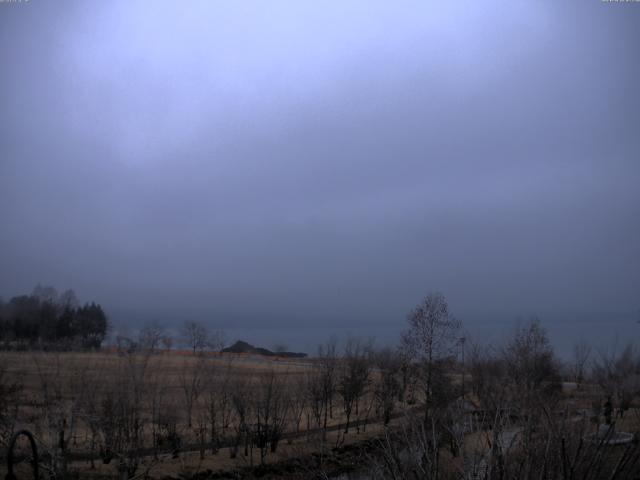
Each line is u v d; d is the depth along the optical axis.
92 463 26.89
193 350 60.81
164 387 37.28
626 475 9.75
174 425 32.19
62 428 24.17
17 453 23.20
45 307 71.44
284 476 28.06
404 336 37.09
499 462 9.35
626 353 34.09
